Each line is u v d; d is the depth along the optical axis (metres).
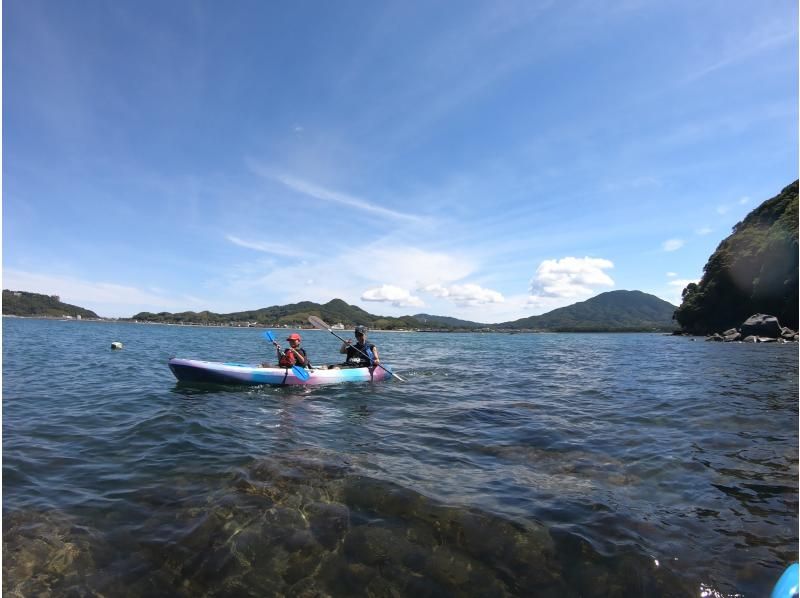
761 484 4.39
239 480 4.32
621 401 8.96
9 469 4.59
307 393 9.34
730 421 7.10
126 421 6.70
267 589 2.75
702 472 4.72
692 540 3.30
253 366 10.14
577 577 2.88
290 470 4.59
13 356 16.81
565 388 10.89
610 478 4.54
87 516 3.57
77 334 42.06
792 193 55.06
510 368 16.41
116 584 2.78
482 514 3.67
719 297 58.03
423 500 3.91
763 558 3.07
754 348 31.67
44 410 7.46
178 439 5.74
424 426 6.67
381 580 2.84
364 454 5.21
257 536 3.30
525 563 3.02
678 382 12.20
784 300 47.06
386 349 32.81
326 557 3.06
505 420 7.12
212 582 2.80
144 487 4.16
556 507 3.82
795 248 45.25
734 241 58.56
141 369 13.55
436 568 2.96
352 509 3.73
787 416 7.49
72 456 5.04
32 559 2.99
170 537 3.28
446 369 15.77
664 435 6.21
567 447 5.61
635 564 3.00
